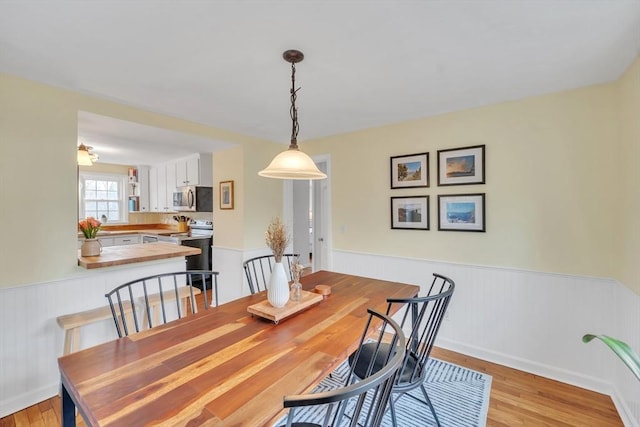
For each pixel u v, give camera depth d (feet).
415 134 9.72
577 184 7.25
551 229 7.58
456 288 8.97
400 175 10.02
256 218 12.23
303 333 4.61
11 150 6.38
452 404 6.63
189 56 5.71
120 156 14.97
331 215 11.85
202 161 14.55
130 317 8.03
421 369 5.27
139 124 8.73
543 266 7.69
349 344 4.25
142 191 18.54
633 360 2.87
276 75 6.51
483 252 8.55
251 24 4.72
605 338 3.08
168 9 4.34
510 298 8.14
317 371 3.55
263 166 12.48
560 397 6.84
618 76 6.57
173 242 15.03
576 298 7.27
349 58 5.81
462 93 7.58
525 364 7.91
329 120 9.80
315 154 12.30
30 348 6.60
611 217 6.86
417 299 4.90
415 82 6.92
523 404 6.61
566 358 7.40
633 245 5.93
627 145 6.22
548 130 7.58
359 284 7.52
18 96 6.47
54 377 6.91
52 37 5.05
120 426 2.64
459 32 4.94
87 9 4.33
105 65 6.04
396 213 10.15
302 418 6.30
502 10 4.38
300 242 15.84
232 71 6.31
